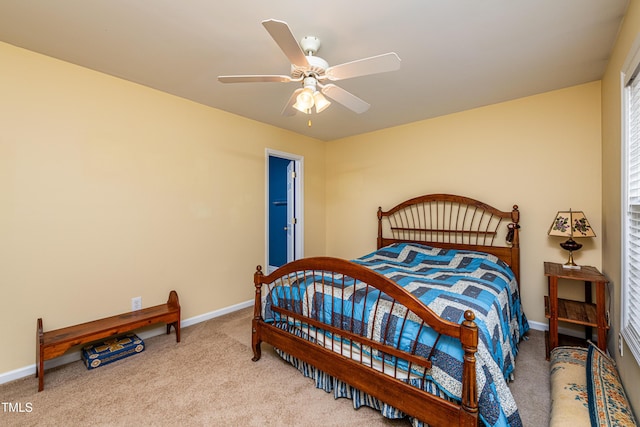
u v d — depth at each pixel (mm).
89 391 1875
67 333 2092
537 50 2035
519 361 2230
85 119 2299
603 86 2375
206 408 1716
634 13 1488
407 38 1883
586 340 2439
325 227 4664
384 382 1510
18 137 2014
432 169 3508
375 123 3709
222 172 3260
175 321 2568
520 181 2924
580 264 2604
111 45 1985
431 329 1442
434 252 3115
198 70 2336
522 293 2906
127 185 2535
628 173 1632
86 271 2312
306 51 1881
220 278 3252
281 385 1942
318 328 1882
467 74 2391
